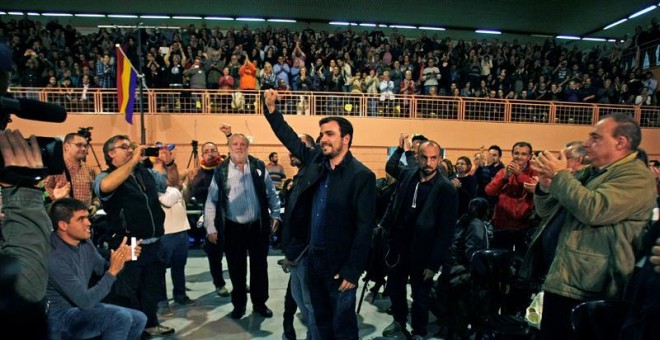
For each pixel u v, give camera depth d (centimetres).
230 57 1139
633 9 1409
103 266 274
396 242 338
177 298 411
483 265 312
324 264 243
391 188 463
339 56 1216
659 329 142
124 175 283
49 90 908
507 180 393
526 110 1073
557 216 230
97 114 911
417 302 328
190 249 634
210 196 383
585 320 175
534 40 1617
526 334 285
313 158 259
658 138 1073
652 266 150
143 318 260
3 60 93
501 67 1269
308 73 1099
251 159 380
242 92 957
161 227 320
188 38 1226
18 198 106
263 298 384
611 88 1157
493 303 311
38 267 102
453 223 323
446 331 348
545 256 238
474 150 1030
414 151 450
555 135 1053
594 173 209
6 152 102
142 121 779
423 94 1142
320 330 251
